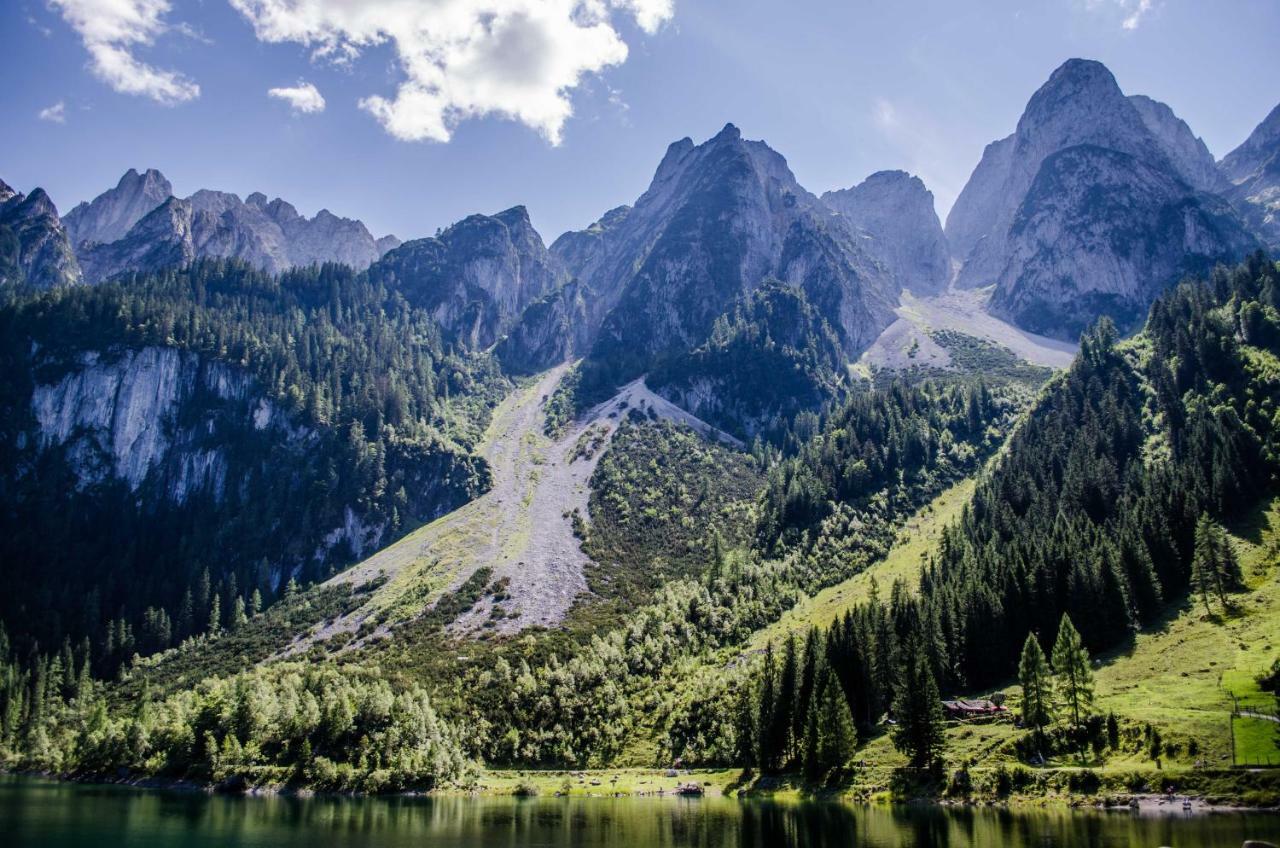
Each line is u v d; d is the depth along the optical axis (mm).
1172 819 85062
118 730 169625
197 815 116000
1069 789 100000
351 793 141875
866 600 184750
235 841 95500
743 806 118438
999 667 143750
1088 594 143625
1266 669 110625
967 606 149375
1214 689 111625
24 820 109438
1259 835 75875
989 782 106062
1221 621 132000
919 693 115125
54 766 177500
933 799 107125
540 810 119938
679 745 156000
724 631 196125
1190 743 99812
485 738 165500
